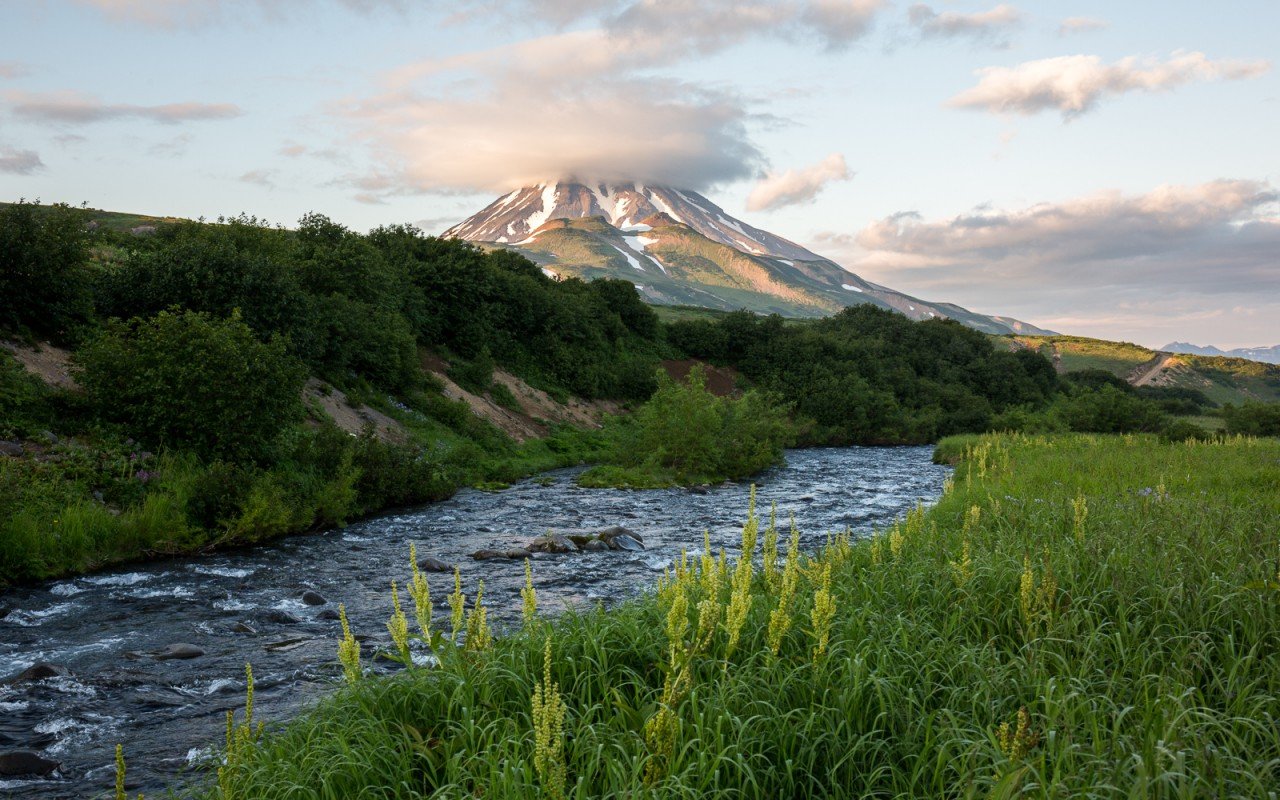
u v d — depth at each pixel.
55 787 7.38
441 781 6.17
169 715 9.15
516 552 18.53
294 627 12.85
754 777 5.71
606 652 7.77
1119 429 67.75
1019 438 44.81
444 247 60.34
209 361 22.53
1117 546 9.91
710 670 7.14
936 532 13.27
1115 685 6.38
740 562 7.18
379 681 7.27
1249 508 14.25
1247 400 64.25
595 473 36.09
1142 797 4.38
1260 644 7.14
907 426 73.94
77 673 10.52
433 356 52.25
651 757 5.23
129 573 16.55
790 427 46.50
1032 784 4.75
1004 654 7.64
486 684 6.81
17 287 25.23
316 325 36.50
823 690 6.61
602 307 76.12
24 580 15.63
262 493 20.41
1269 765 4.97
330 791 5.76
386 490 26.88
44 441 20.12
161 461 21.05
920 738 6.12
